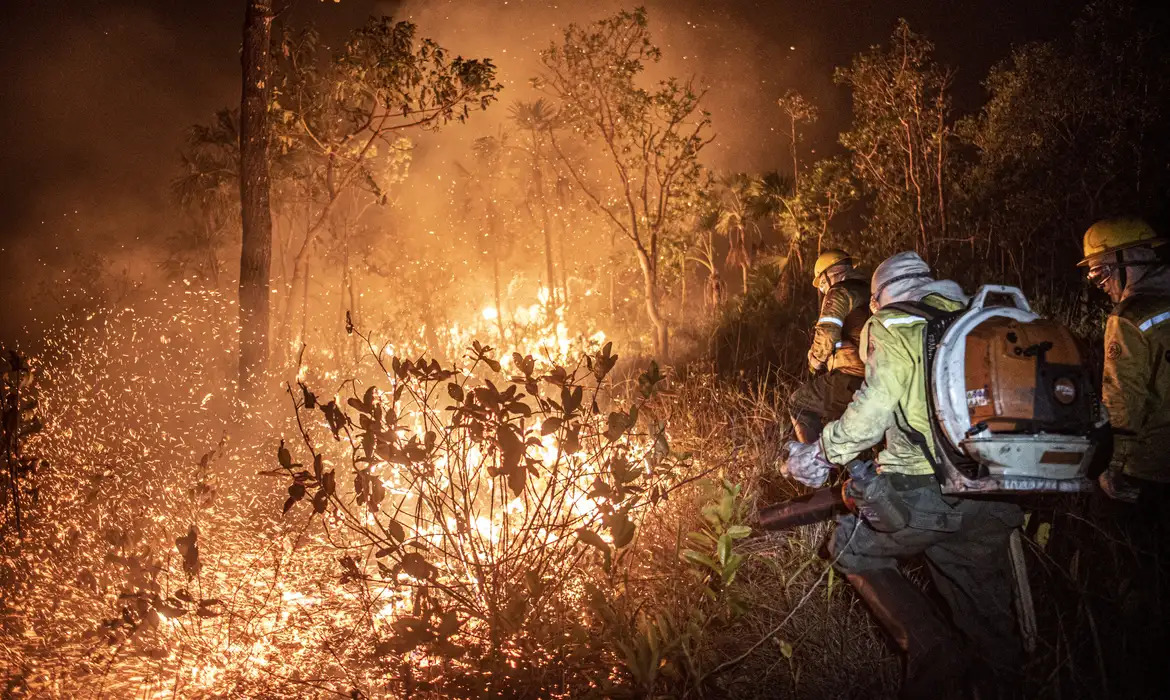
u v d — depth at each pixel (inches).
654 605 162.7
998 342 122.3
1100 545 158.1
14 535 182.5
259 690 151.3
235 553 195.0
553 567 171.0
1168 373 138.6
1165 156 492.4
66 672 153.7
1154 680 134.4
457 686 148.9
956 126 657.0
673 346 590.2
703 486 172.6
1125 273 149.2
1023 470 121.1
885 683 147.2
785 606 162.1
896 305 134.8
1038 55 570.3
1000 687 133.8
